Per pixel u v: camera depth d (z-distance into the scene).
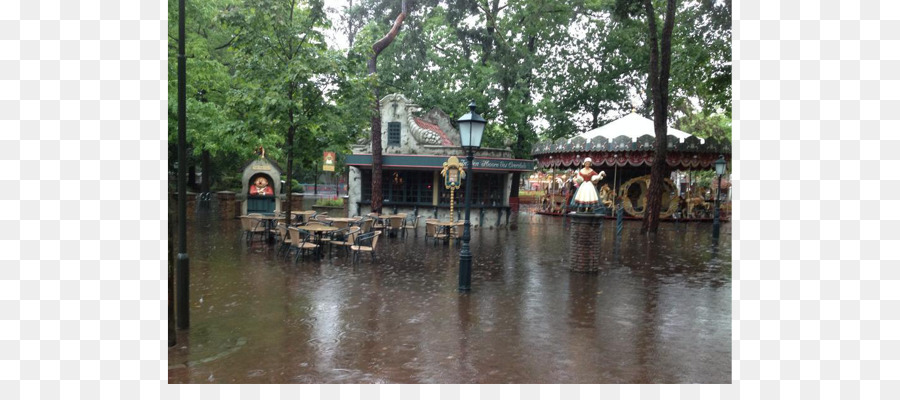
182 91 6.80
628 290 10.07
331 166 21.36
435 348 6.56
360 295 9.31
